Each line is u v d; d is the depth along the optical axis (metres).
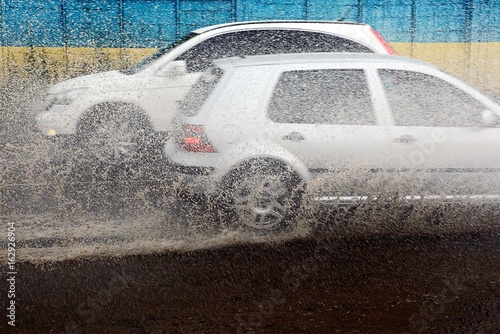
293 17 13.09
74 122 7.37
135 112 7.44
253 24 8.21
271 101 5.34
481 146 5.39
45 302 3.92
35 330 3.57
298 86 5.40
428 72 5.55
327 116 5.32
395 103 5.42
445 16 13.24
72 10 12.45
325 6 13.13
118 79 7.56
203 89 5.57
